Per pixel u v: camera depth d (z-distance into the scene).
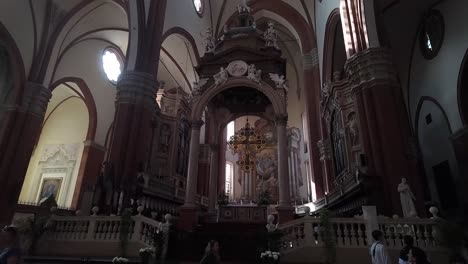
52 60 16.92
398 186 8.80
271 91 12.05
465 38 13.67
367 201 9.45
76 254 9.23
